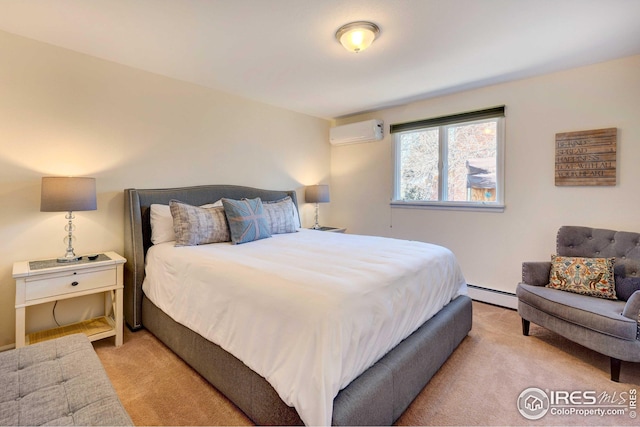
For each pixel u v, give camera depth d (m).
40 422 0.97
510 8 1.79
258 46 2.27
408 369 1.54
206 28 2.02
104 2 1.73
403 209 3.88
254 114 3.62
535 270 2.49
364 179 4.25
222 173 3.33
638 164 2.43
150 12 1.84
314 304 1.27
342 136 4.30
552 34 2.10
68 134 2.35
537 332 2.50
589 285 2.21
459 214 3.42
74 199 2.09
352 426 1.18
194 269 1.90
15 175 2.15
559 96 2.76
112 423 0.99
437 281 2.06
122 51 2.36
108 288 2.20
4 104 2.09
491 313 2.90
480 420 1.53
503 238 3.13
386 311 1.49
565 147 2.73
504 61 2.54
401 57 2.46
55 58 2.28
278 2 1.74
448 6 1.78
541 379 1.86
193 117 3.07
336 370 1.17
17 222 2.17
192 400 1.64
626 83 2.46
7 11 1.83
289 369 1.23
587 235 2.49
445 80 2.97
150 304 2.35
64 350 1.40
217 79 2.95
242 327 1.49
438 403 1.64
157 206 2.62
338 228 4.33
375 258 1.97
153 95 2.79
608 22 1.94
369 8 1.80
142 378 1.83
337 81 3.00
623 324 1.77
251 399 1.42
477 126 3.32
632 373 1.91
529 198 2.96
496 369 1.96
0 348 2.12
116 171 2.60
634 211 2.46
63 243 2.36
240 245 2.46
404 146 3.92
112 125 2.56
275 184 3.89
